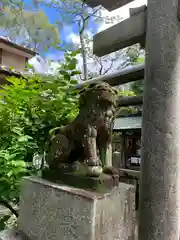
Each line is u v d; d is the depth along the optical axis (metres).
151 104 1.11
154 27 1.13
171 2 1.10
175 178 1.06
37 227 1.16
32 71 1.95
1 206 1.76
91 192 1.00
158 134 1.08
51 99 1.75
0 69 3.53
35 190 1.22
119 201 1.06
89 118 1.09
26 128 1.72
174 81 1.08
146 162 1.11
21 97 1.67
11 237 1.24
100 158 1.17
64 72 1.76
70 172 1.15
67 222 0.99
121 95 2.04
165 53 1.09
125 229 1.10
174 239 1.04
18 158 1.47
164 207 1.05
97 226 0.91
